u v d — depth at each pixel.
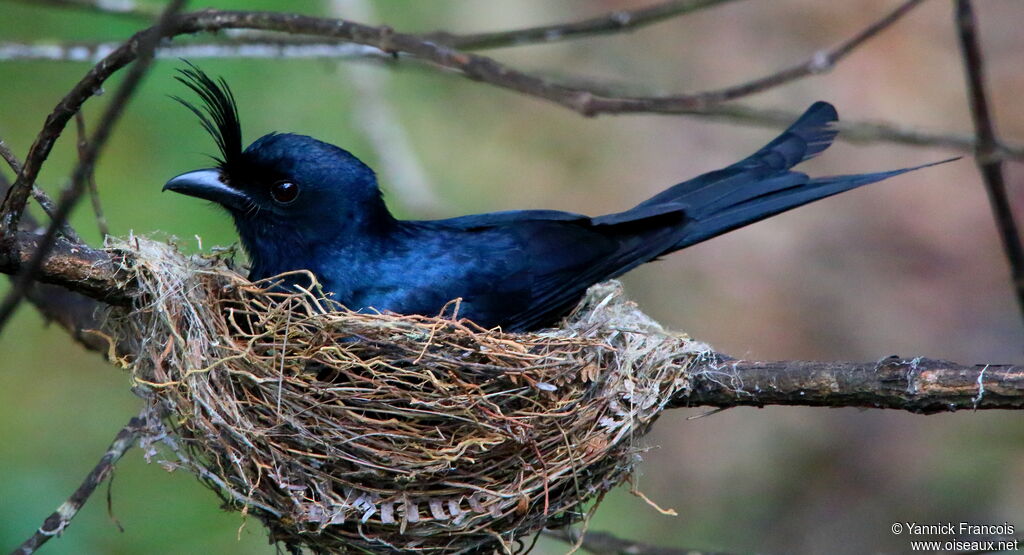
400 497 7.83
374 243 9.55
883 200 18.94
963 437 16.19
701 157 19.42
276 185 9.23
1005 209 6.83
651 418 8.16
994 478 15.73
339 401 7.84
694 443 16.59
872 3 20.42
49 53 9.91
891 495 15.94
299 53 10.11
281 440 7.78
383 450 7.77
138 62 5.30
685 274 18.09
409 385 7.95
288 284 9.50
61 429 13.71
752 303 17.77
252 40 10.11
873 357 17.27
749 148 19.52
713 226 9.74
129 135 14.05
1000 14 20.67
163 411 8.02
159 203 13.73
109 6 10.21
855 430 16.55
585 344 8.20
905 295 17.92
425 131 18.70
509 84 6.71
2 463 12.55
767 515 16.05
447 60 6.70
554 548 13.20
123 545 12.30
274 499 7.84
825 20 20.41
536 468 8.01
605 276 9.91
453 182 18.30
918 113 19.20
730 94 7.17
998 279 18.03
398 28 18.97
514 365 8.07
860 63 19.73
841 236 18.64
